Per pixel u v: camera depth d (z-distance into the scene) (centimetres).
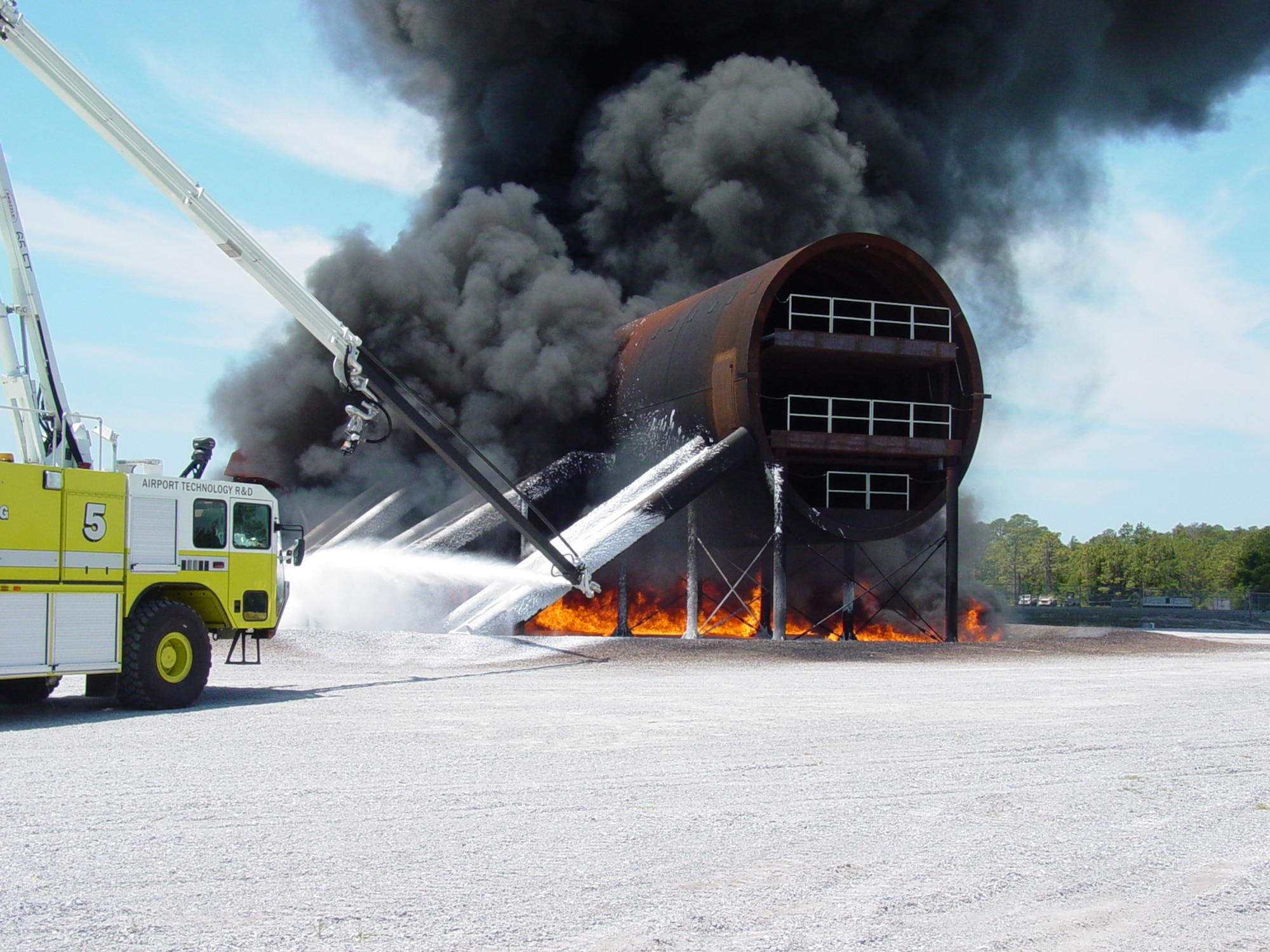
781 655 2188
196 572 1374
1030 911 547
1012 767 941
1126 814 766
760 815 744
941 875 605
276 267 1741
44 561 1202
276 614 1476
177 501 1356
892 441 2709
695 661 2056
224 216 1694
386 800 777
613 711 1281
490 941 491
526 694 1480
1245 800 821
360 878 585
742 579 3119
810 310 3142
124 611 1284
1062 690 1614
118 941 486
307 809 748
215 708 1320
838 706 1357
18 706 1358
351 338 1781
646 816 736
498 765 916
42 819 714
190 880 580
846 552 2897
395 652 2081
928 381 2928
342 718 1209
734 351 2633
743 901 554
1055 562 15300
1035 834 705
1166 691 1616
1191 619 5550
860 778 879
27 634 1181
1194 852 666
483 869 606
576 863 620
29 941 486
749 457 2608
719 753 988
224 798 780
